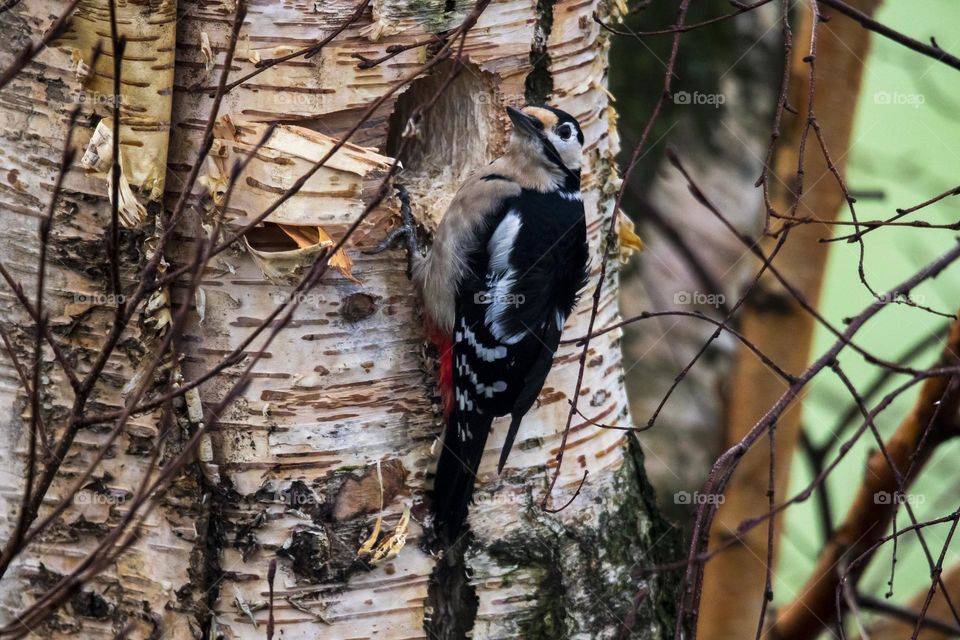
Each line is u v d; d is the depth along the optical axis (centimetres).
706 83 1388
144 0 729
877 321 1608
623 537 937
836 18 1107
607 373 947
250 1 762
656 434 1627
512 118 864
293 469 801
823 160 1130
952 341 902
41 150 757
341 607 812
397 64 800
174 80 766
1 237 773
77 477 788
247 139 765
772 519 623
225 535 800
